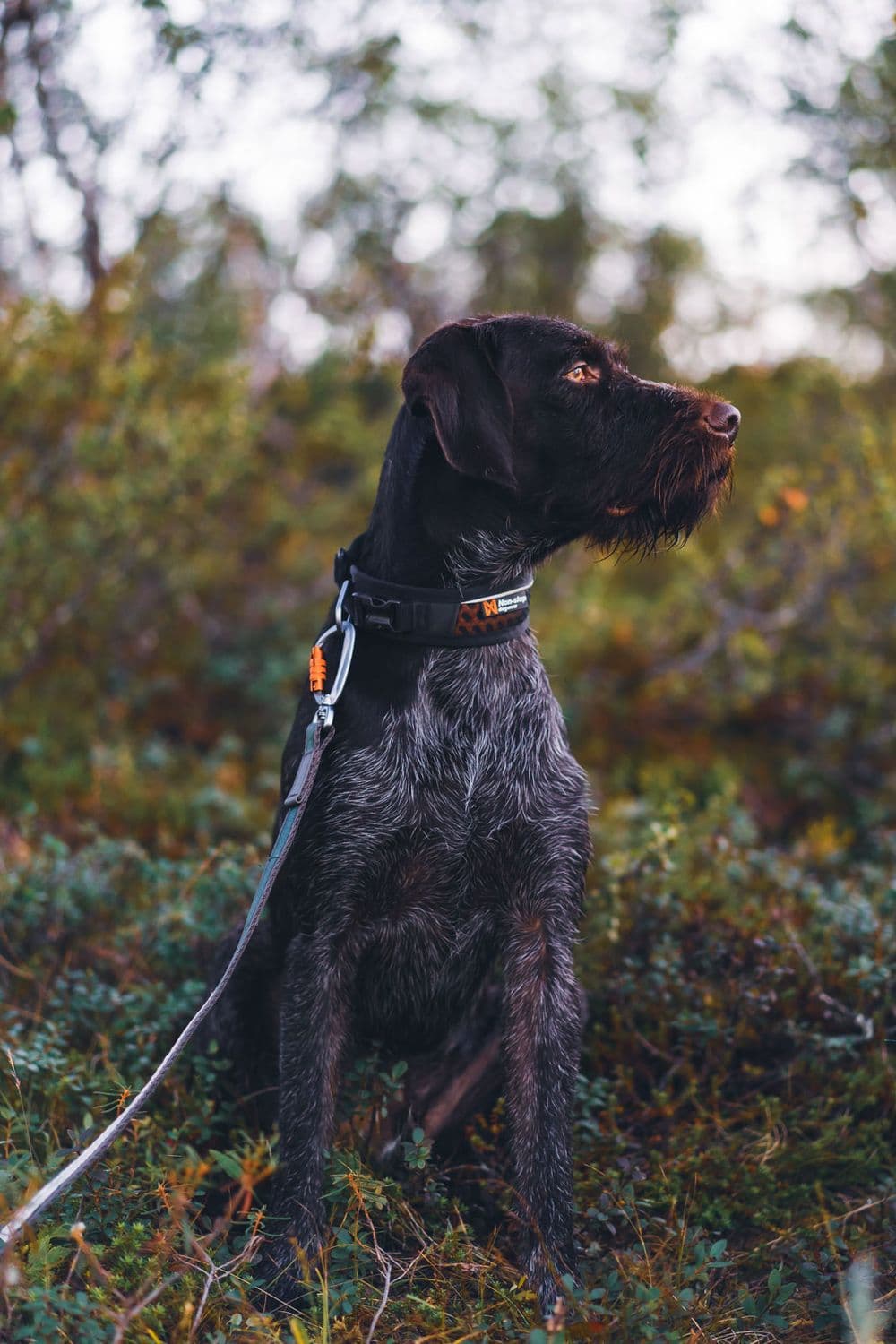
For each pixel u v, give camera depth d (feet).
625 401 11.25
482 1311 8.61
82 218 24.30
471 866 10.91
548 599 30.58
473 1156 11.57
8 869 15.85
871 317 40.52
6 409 22.50
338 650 11.10
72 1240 8.84
